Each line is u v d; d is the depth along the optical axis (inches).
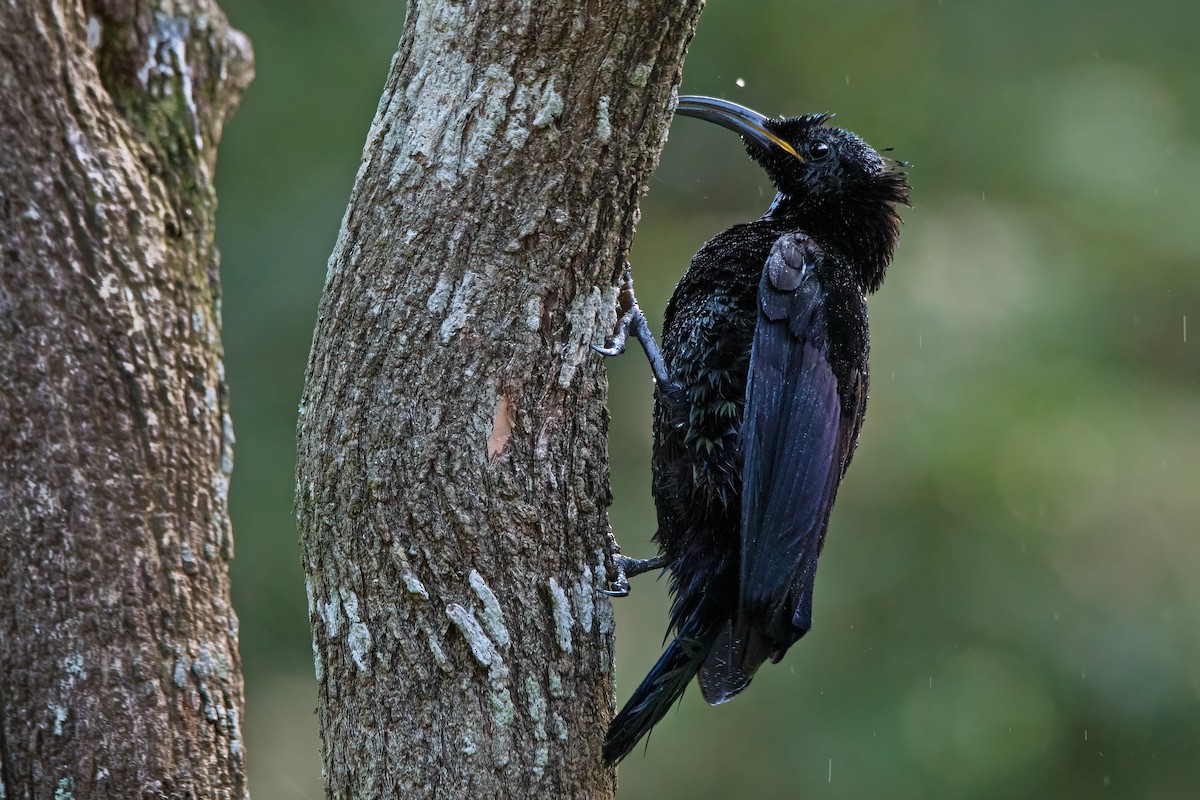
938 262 721.0
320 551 275.7
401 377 270.7
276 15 707.4
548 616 277.3
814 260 359.3
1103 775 657.0
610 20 268.5
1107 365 686.5
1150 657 653.3
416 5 279.6
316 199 691.4
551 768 274.8
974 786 649.6
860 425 369.7
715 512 349.4
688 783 687.1
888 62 766.5
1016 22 767.7
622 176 279.3
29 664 284.5
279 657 692.7
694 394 357.4
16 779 283.4
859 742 660.7
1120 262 702.5
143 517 296.7
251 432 677.9
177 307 312.0
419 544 269.1
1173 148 730.8
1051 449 655.1
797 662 678.5
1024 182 735.7
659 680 310.5
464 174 271.7
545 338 277.7
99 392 294.4
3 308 287.6
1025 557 660.1
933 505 666.2
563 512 281.3
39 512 286.5
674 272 764.6
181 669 297.0
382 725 270.8
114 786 287.4
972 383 669.3
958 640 666.2
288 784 689.0
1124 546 665.6
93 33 318.7
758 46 764.6
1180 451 675.4
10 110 292.0
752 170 780.0
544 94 271.0
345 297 275.0
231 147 695.7
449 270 272.1
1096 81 751.7
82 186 298.0
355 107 704.4
